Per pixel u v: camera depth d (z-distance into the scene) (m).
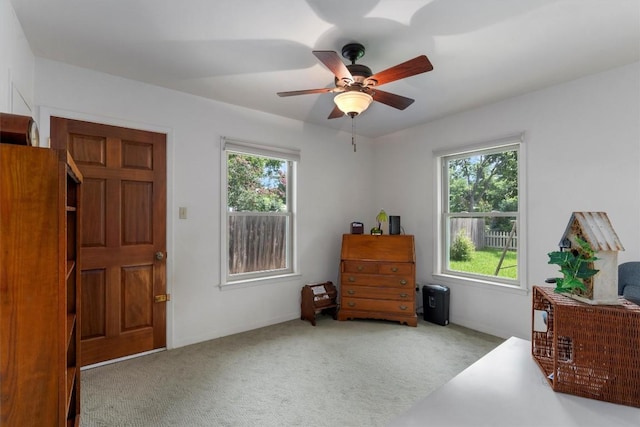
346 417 1.96
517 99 3.13
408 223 4.22
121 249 2.73
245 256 3.57
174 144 2.99
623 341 0.93
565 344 1.01
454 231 3.84
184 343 3.03
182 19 1.91
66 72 2.48
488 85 2.86
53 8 1.81
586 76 2.68
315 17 1.88
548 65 2.48
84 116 2.55
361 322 3.75
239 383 2.35
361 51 2.19
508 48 2.23
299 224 3.93
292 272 3.92
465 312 3.59
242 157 3.56
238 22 1.94
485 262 3.53
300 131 3.92
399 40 2.12
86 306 2.57
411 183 4.19
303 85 2.87
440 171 3.92
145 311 2.84
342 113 2.65
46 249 1.07
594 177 2.65
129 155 2.77
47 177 1.07
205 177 3.18
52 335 1.08
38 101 2.37
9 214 1.03
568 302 1.02
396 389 2.28
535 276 3.01
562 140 2.83
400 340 3.17
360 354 2.85
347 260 3.86
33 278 1.06
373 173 4.66
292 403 2.11
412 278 3.64
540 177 2.97
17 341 1.04
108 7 1.80
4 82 1.69
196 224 3.12
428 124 3.97
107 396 2.17
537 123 2.99
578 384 0.96
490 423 0.83
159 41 2.16
